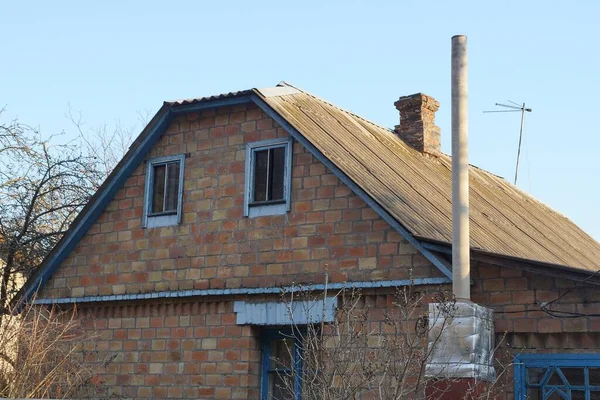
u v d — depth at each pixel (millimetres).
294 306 16734
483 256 14594
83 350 18641
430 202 18062
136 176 19797
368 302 15961
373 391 13641
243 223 17859
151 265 19062
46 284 20797
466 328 13352
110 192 19922
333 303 16094
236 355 17422
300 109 19234
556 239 23000
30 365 14742
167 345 18516
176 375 18203
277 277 17125
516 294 14477
